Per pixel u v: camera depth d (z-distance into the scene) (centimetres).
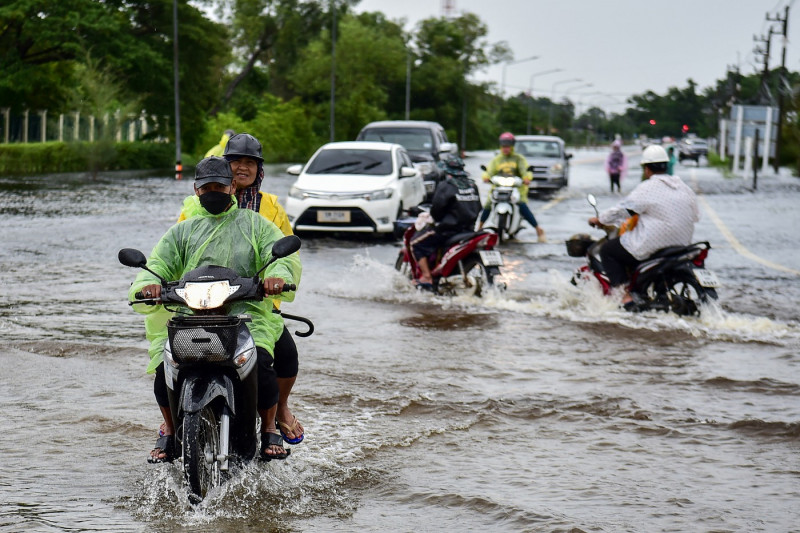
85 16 6938
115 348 1261
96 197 4069
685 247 1510
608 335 1394
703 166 9788
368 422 969
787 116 8525
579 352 1294
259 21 12481
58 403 1021
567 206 4016
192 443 693
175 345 689
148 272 750
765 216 3594
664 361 1245
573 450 892
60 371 1152
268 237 774
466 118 15512
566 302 1627
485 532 701
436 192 1700
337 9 13900
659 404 1046
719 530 706
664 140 7712
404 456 870
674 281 1530
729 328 1438
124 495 763
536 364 1223
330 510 739
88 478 802
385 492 779
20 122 7919
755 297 1744
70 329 1386
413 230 1781
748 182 6194
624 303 1551
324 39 13588
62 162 6581
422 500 763
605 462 859
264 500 754
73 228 2752
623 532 699
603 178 6700
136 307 748
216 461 720
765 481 816
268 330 761
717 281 1484
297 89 13562
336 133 11625
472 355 1268
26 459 847
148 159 7525
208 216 775
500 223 2620
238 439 749
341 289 1759
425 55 15650
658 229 1510
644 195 1517
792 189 5462
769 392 1102
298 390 1079
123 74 7406
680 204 1516
